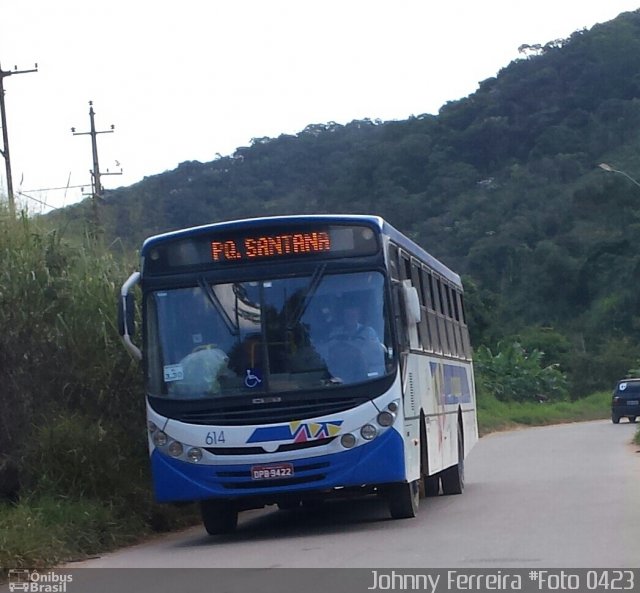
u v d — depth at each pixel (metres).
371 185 69.31
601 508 12.34
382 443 11.00
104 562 10.69
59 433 12.85
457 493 15.82
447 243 65.56
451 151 72.06
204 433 11.14
